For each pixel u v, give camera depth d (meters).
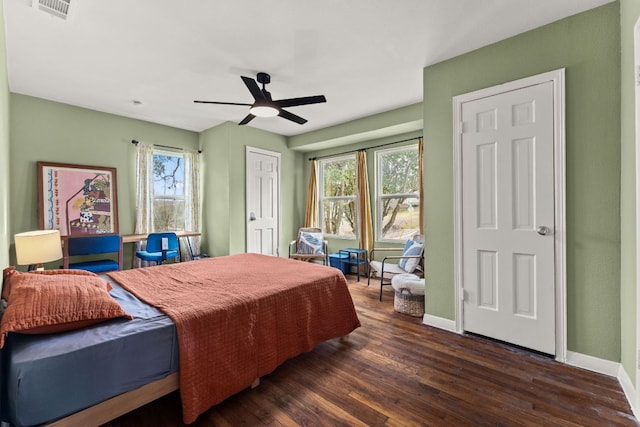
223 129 4.49
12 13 1.96
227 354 1.64
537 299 2.21
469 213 2.52
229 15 2.02
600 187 1.97
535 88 2.19
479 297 2.48
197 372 1.51
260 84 3.09
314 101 2.77
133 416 1.58
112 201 3.98
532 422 1.52
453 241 2.62
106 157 3.98
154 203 4.47
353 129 4.42
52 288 1.46
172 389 1.48
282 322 1.96
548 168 2.14
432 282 2.76
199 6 1.93
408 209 4.48
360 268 4.89
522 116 2.25
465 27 2.18
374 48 2.46
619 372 1.88
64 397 1.17
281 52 2.50
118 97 3.46
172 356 1.46
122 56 2.54
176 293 1.90
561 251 2.10
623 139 1.84
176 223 4.72
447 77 2.64
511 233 2.31
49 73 2.85
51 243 2.62
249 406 1.66
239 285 2.08
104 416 1.28
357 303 3.44
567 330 2.10
